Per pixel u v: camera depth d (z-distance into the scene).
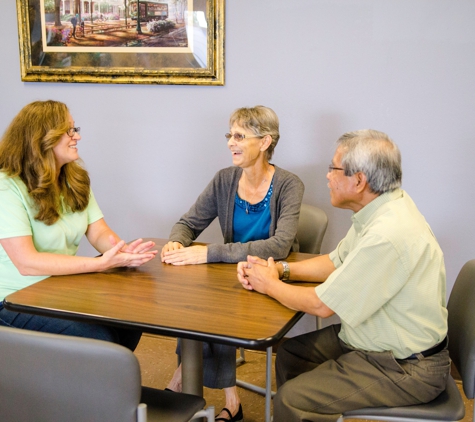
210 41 2.69
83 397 1.27
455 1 2.40
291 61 2.63
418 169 2.58
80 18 2.84
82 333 1.79
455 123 2.50
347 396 1.54
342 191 1.65
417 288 1.55
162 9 2.73
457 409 1.56
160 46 2.77
